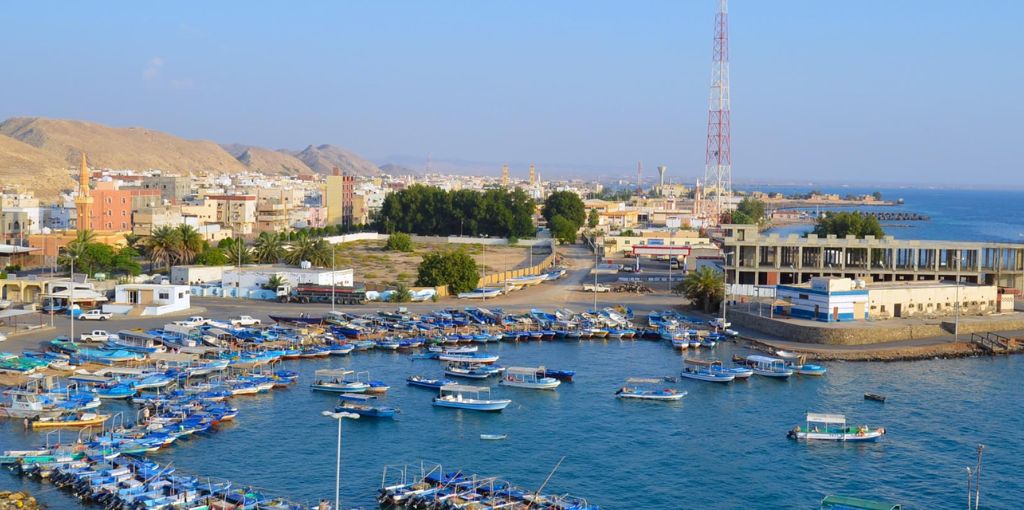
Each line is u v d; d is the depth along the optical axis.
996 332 190.88
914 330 185.12
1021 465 113.94
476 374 154.62
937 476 110.12
